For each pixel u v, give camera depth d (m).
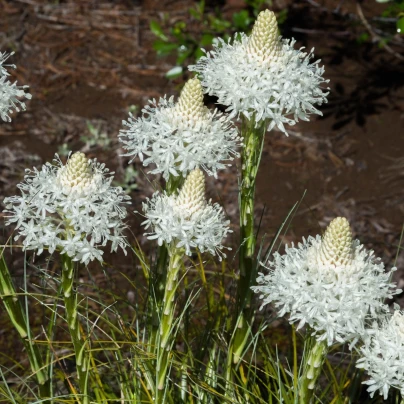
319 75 3.87
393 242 6.86
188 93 3.47
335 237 3.10
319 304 3.03
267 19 3.62
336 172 7.69
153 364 3.85
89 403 3.69
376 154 7.93
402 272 6.52
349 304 3.02
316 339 3.18
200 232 3.14
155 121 3.60
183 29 9.33
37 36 9.34
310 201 7.32
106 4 9.97
